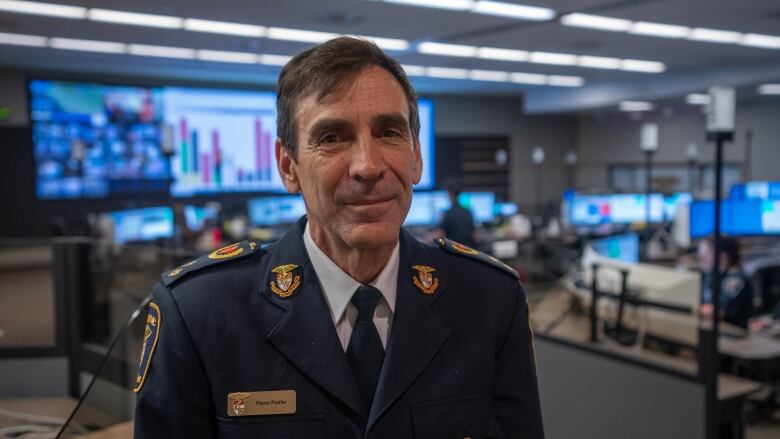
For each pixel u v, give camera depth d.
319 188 0.61
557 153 11.39
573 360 2.11
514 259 6.10
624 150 10.78
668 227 5.88
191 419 0.63
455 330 0.69
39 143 7.22
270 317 0.65
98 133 7.51
